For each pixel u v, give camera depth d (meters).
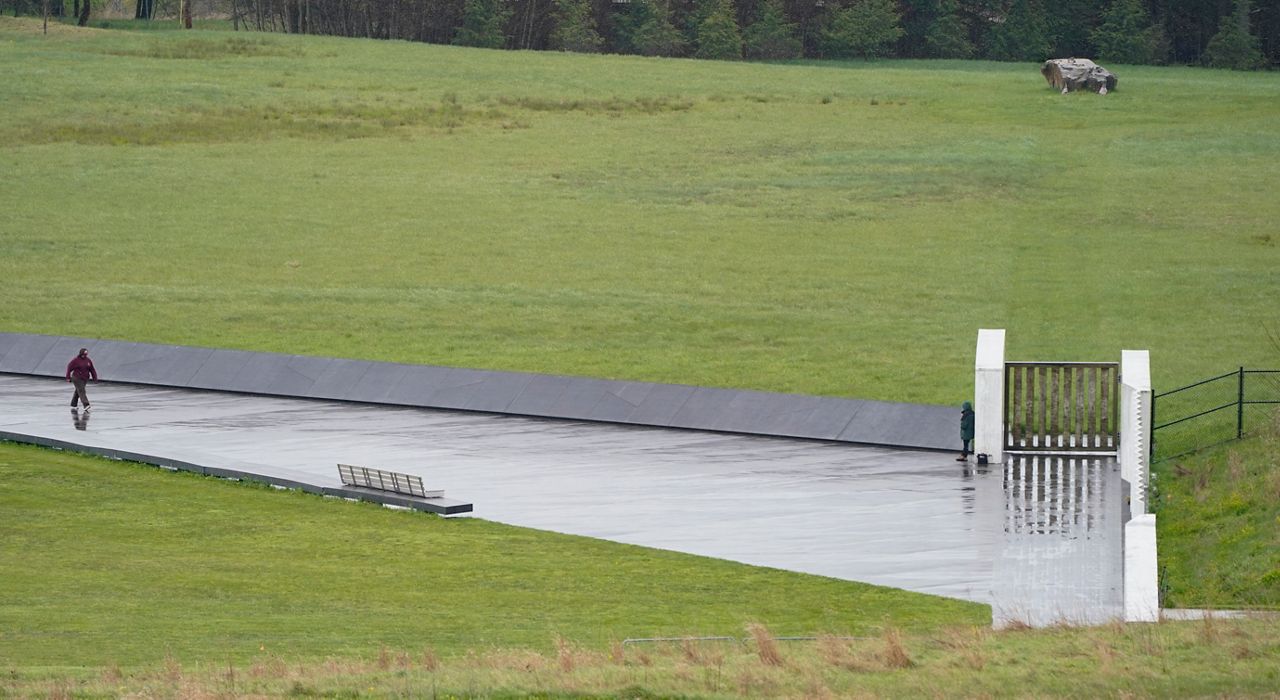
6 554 38.06
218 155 116.94
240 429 58.12
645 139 125.50
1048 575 36.25
